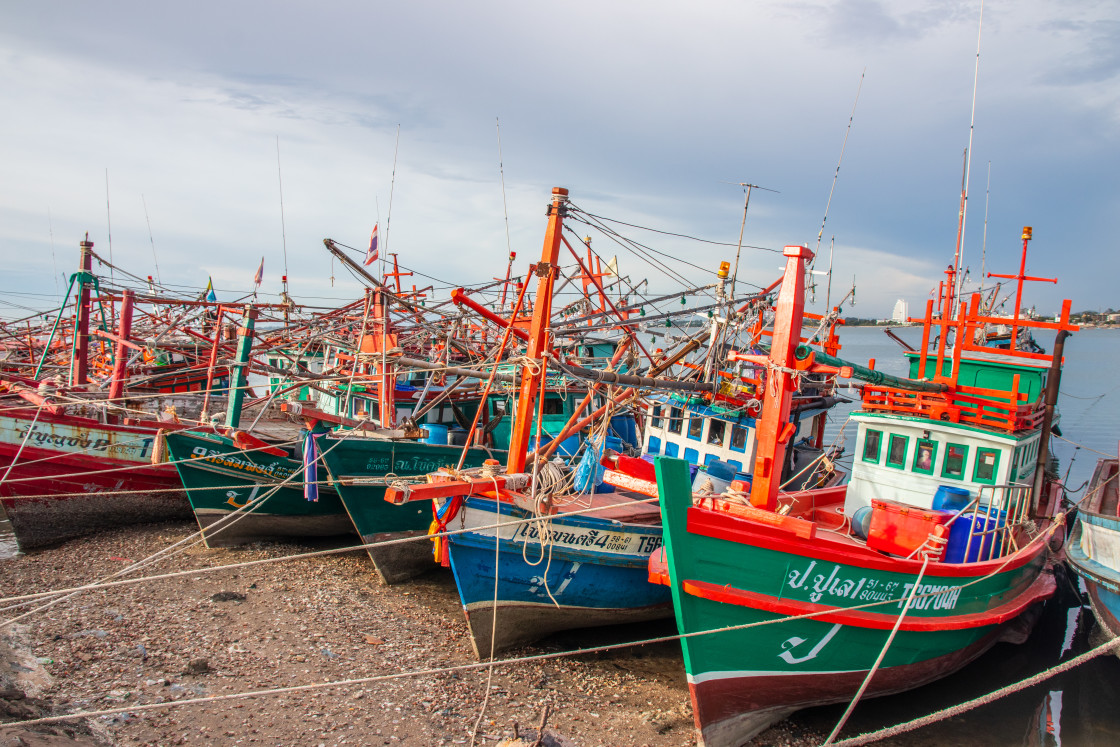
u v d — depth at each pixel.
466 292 18.23
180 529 17.31
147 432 16.64
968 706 8.35
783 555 8.59
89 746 7.70
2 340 29.45
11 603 12.10
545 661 11.27
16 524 15.30
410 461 14.80
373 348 16.36
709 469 14.44
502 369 14.50
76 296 17.84
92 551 15.50
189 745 8.16
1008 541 11.70
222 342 20.98
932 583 9.62
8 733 7.30
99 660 10.09
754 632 8.65
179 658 10.34
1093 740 10.00
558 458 13.11
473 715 9.34
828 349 18.34
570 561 11.03
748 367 16.38
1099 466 17.41
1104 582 10.65
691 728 9.41
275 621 11.98
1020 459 12.53
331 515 16.97
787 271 9.37
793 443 18.44
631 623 12.87
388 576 14.43
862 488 13.34
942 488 11.41
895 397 13.02
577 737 8.98
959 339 12.85
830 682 9.47
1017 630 12.75
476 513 10.41
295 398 26.58
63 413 16.23
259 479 15.95
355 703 9.39
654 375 14.37
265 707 9.12
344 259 14.31
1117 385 51.34
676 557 8.20
